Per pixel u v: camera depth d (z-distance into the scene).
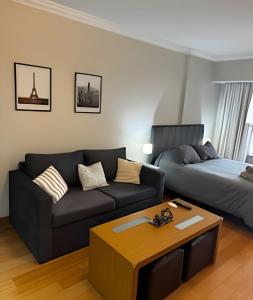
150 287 1.65
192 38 3.59
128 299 1.55
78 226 2.24
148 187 2.98
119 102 3.51
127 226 1.94
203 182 3.30
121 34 3.29
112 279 1.66
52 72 2.76
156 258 1.62
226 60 4.71
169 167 3.76
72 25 2.81
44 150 2.88
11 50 2.44
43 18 2.58
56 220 2.05
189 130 4.61
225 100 5.05
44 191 2.07
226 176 3.22
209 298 1.83
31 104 2.67
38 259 2.05
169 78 4.12
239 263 2.27
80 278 1.95
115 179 3.13
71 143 3.10
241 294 1.88
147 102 3.89
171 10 2.60
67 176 2.72
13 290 1.78
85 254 2.24
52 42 2.70
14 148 2.64
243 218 2.88
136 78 3.63
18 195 2.34
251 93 4.64
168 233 1.87
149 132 4.05
